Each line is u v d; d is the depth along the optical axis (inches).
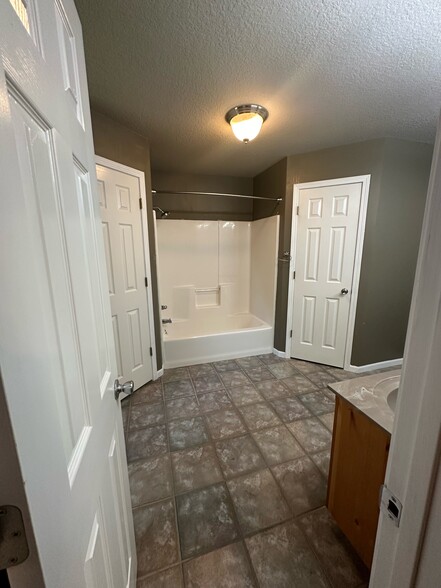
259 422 74.1
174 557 41.9
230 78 56.7
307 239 104.6
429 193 13.3
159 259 130.9
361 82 58.4
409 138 88.4
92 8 39.6
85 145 27.4
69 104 22.6
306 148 96.0
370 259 95.5
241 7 40.1
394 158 89.4
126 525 34.8
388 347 105.8
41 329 13.8
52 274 16.7
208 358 113.1
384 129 81.5
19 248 12.2
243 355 118.4
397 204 93.6
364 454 37.6
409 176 92.5
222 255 140.6
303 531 45.6
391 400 41.2
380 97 64.2
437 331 12.6
